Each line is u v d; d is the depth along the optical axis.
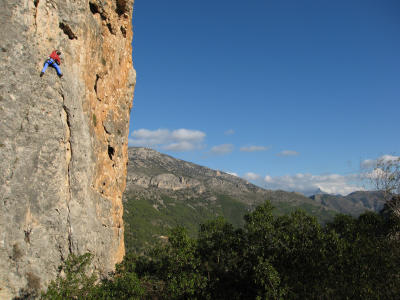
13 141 18.14
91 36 25.12
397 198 29.08
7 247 17.41
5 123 17.88
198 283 22.33
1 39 18.30
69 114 21.38
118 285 18.45
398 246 19.98
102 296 17.72
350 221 25.14
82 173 22.11
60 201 20.25
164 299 22.98
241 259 28.23
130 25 32.72
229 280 28.44
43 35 20.58
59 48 21.55
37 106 19.53
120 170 30.09
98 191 25.45
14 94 18.44
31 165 18.84
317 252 20.91
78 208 21.31
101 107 27.19
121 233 29.11
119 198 29.75
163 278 23.77
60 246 19.88
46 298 16.47
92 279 18.27
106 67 28.09
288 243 23.36
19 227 18.00
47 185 19.61
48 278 18.94
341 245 20.02
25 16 19.53
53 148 20.14
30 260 18.25
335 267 19.47
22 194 18.25
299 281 20.03
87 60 24.38
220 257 29.97
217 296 25.33
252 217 29.25
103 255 24.27
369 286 17.50
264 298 20.81
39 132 19.44
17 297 17.36
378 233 27.52
